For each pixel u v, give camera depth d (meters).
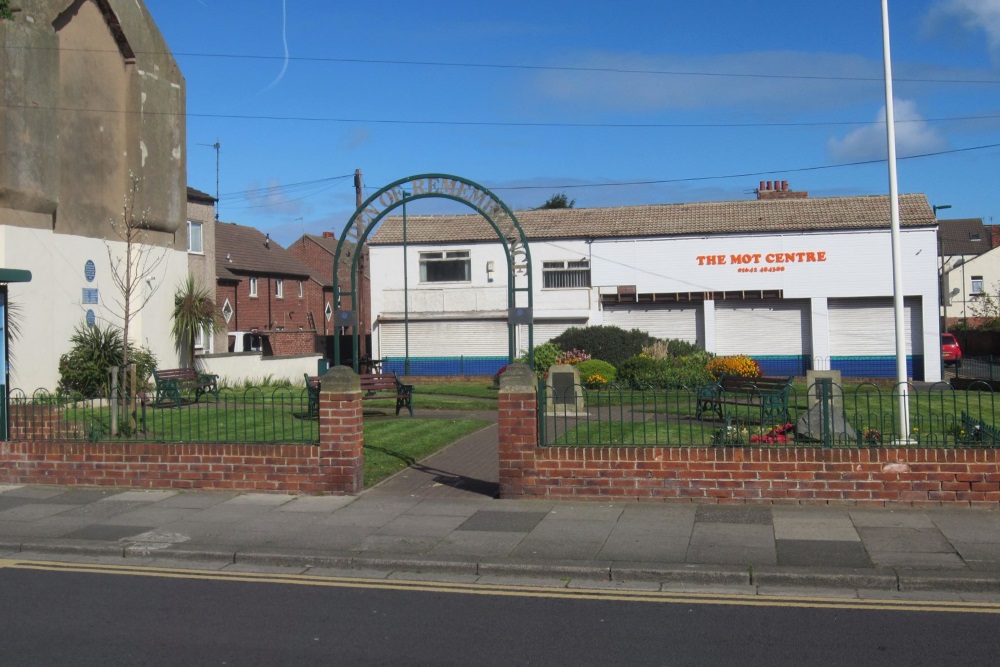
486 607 7.43
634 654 6.25
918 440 10.87
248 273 42.38
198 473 11.95
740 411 18.28
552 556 8.64
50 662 6.20
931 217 34.44
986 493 10.05
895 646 6.32
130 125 22.23
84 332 20.25
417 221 40.44
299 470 11.69
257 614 7.27
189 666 6.11
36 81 18.98
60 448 12.39
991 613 7.04
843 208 36.44
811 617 7.01
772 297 35.78
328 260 54.72
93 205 21.05
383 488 12.07
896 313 12.92
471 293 38.59
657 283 36.91
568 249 37.69
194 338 24.77
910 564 8.08
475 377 36.91
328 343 44.44
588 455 10.94
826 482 10.37
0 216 18.25
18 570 8.75
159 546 9.26
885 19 13.09
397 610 7.36
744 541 8.98
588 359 30.91
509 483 11.13
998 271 59.19
